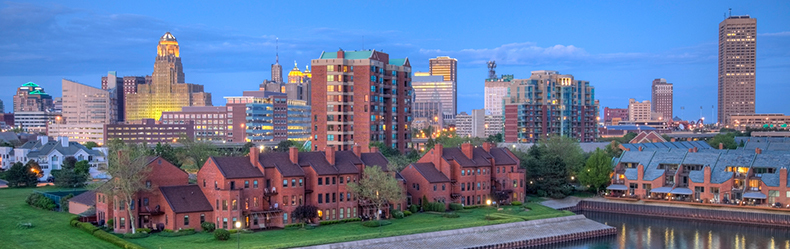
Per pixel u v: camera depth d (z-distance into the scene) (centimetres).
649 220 16850
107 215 12694
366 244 11988
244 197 12912
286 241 11675
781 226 15638
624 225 16125
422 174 15775
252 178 13050
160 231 12481
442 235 12975
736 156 17662
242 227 12750
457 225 13525
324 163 14238
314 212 13412
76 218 13175
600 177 19012
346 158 14825
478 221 14075
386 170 15138
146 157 13450
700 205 17125
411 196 15975
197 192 13025
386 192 13788
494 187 17138
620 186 18925
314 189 13762
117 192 12119
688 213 17025
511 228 13925
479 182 16738
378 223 13400
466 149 16900
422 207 15662
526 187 19100
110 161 14712
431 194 15688
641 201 18125
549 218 14825
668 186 18175
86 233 12256
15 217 13812
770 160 16975
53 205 14938
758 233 14938
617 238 14512
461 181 16325
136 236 11825
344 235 12325
